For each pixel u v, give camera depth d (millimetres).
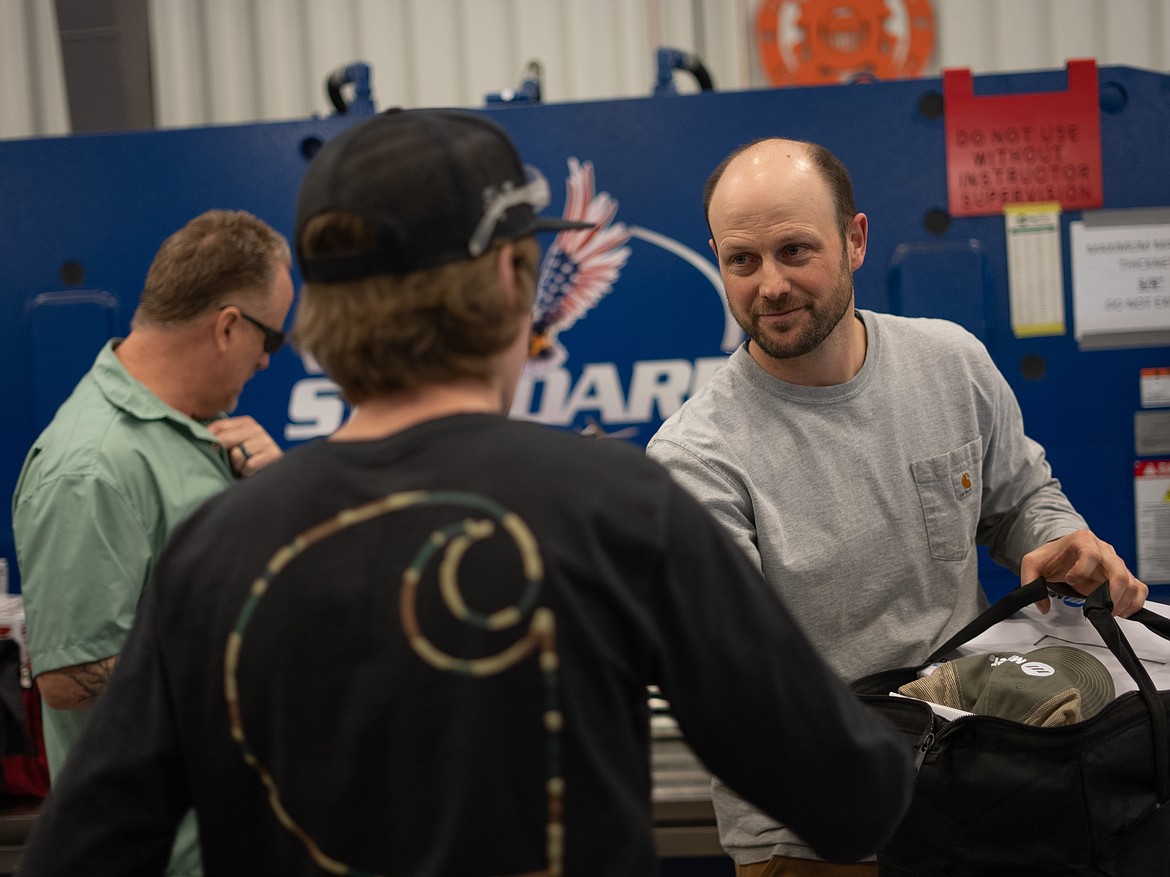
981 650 1389
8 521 2090
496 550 689
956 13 2916
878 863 1227
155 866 789
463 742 667
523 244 775
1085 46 2906
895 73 2896
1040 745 1114
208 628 730
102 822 753
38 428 2082
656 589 715
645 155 2025
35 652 1402
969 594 1442
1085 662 1275
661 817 1738
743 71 2951
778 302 1283
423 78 2998
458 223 726
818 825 764
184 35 2986
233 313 1516
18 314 2078
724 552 747
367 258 722
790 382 1368
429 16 2980
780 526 1327
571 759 682
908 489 1373
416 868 672
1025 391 2041
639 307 2045
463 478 713
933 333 1448
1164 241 2008
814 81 2908
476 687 673
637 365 2051
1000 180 2006
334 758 690
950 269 2012
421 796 672
